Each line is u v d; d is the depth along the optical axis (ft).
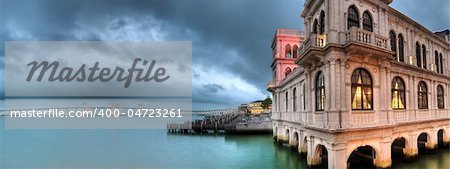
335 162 53.01
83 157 108.68
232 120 216.54
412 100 74.90
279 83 115.55
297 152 90.63
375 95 59.93
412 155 71.41
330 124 53.98
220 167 86.28
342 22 56.65
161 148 127.54
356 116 56.29
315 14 67.00
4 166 95.71
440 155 78.89
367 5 61.52
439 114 86.33
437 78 87.51
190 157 104.32
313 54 57.62
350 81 56.54
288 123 99.96
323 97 60.18
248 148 118.01
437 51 92.12
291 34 128.88
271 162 87.97
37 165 96.48
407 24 76.95
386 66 62.75
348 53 54.60
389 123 61.72
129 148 129.08
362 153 75.87
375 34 57.26
